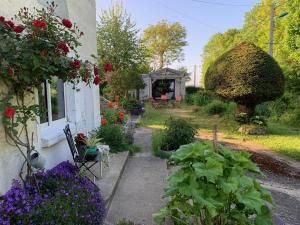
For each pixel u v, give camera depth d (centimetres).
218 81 994
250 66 906
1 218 222
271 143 819
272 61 927
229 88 955
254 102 985
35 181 295
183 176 209
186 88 2788
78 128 534
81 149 414
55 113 451
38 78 281
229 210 216
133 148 672
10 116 255
